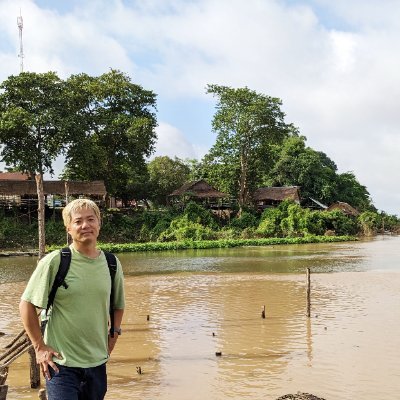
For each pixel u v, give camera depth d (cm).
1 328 1571
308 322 1581
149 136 5728
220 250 4906
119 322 479
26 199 5453
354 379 1045
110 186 6003
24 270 3275
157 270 3259
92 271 442
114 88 5719
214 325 1570
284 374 1086
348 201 9231
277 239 5712
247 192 7088
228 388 1008
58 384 427
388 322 1562
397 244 5644
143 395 976
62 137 4969
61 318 435
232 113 6544
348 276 2791
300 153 8825
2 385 748
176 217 6084
